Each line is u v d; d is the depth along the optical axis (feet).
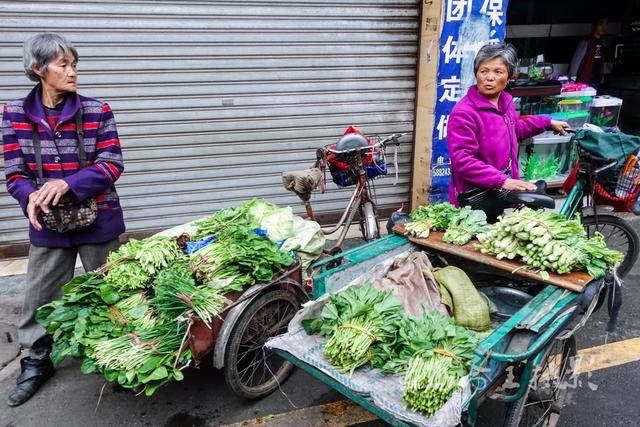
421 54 17.84
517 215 9.00
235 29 16.19
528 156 19.20
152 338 8.06
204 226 11.02
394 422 6.57
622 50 26.84
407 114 18.97
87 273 9.55
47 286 10.01
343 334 7.43
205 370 11.02
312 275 9.80
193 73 16.24
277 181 18.34
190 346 8.13
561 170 20.04
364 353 7.35
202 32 15.90
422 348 7.06
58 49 8.50
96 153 9.53
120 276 9.04
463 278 9.24
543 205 10.78
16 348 11.69
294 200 18.74
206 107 16.71
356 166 13.82
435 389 6.28
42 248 9.73
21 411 9.70
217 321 8.63
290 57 17.04
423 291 8.96
